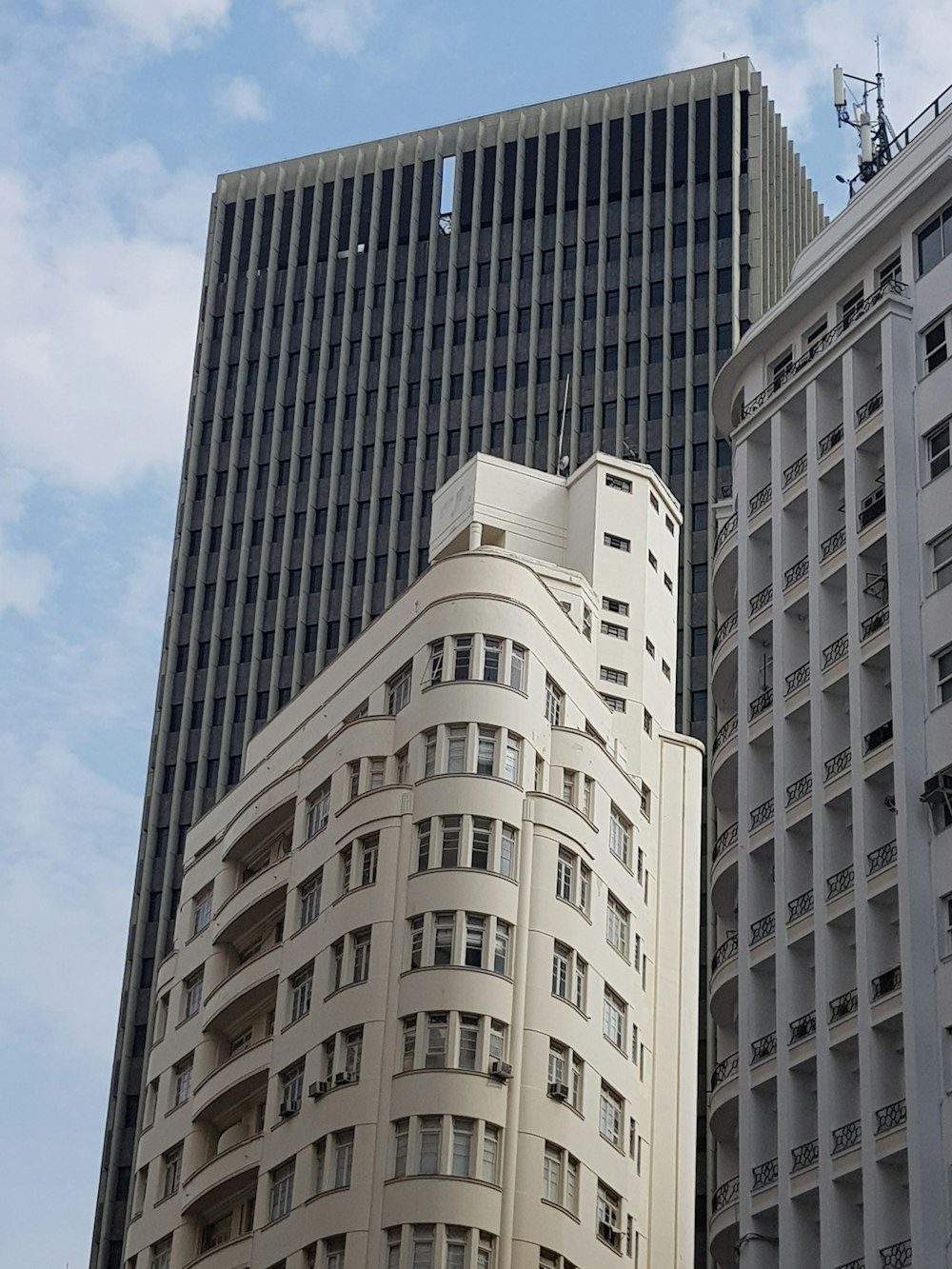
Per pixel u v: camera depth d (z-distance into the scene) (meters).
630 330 142.62
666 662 99.25
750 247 144.00
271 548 144.12
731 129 148.38
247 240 158.00
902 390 73.62
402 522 142.25
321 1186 78.81
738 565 80.25
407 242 153.38
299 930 87.44
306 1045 83.19
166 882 133.38
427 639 87.44
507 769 84.44
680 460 136.12
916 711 68.44
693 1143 87.31
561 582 94.69
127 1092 127.50
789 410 79.81
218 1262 83.62
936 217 76.06
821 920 68.94
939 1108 62.53
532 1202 77.31
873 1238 62.12
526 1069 79.50
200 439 150.25
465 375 145.12
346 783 87.69
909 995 63.94
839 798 70.31
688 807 95.06
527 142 153.75
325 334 151.50
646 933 90.00
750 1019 71.31
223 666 140.38
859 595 72.19
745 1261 67.56
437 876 81.94
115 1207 123.94
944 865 65.56
